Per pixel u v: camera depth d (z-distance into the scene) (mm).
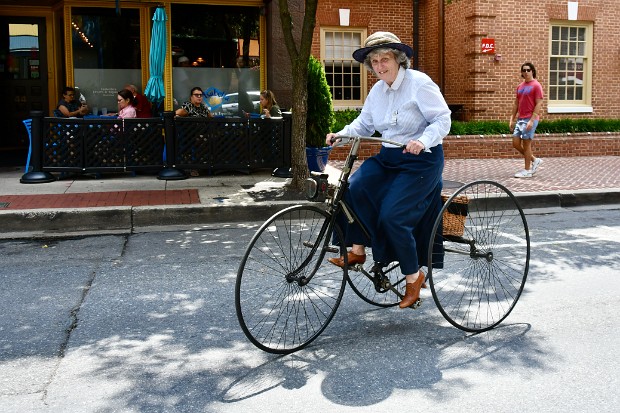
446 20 19141
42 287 6066
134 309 5418
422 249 4816
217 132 11703
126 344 4664
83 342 4715
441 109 4500
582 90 19594
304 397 3801
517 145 12500
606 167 14023
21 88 15211
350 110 17062
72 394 3869
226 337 4777
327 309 5086
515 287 5656
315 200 4531
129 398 3811
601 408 3637
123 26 13188
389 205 4484
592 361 4281
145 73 13312
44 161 11180
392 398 3777
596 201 10570
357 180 4582
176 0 13086
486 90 18188
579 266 6609
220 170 12672
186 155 11656
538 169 13680
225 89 13602
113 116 12094
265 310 5051
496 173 13055
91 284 6148
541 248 7359
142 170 11547
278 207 9281
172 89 13359
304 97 10320
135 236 8289
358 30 18969
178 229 8688
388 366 4230
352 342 4648
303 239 5371
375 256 4617
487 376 4066
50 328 4996
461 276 6043
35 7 14758
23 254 7391
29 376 4129
